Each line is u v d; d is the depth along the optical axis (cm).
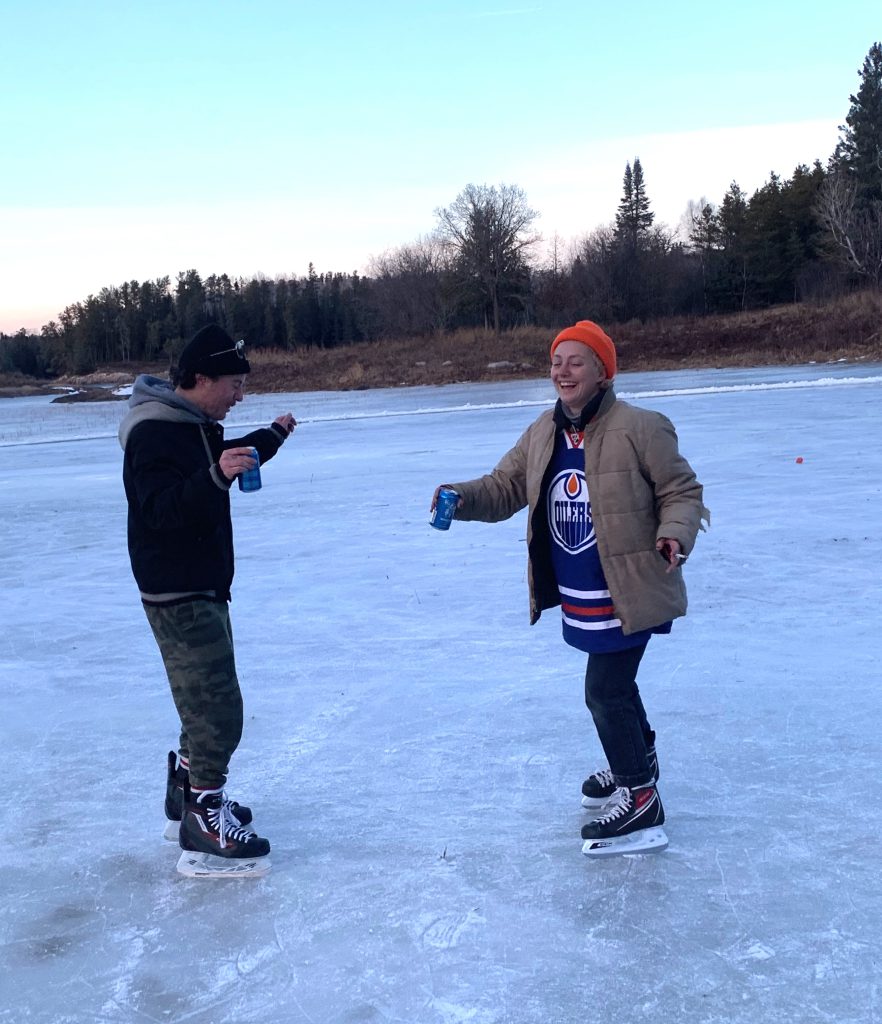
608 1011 274
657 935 309
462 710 514
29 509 1294
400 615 696
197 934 324
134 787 444
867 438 1470
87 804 428
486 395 3506
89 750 486
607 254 6481
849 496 1027
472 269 6519
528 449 379
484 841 378
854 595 676
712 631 615
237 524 1090
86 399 5066
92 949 318
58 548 1016
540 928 317
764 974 287
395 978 294
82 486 1521
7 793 441
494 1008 278
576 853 365
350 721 507
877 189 6600
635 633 353
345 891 346
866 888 331
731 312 6675
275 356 5519
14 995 295
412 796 420
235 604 746
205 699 356
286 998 288
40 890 358
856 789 404
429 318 6962
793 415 1867
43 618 736
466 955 304
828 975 285
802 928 310
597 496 349
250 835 363
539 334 5406
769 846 362
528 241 6575
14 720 530
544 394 3362
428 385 4528
